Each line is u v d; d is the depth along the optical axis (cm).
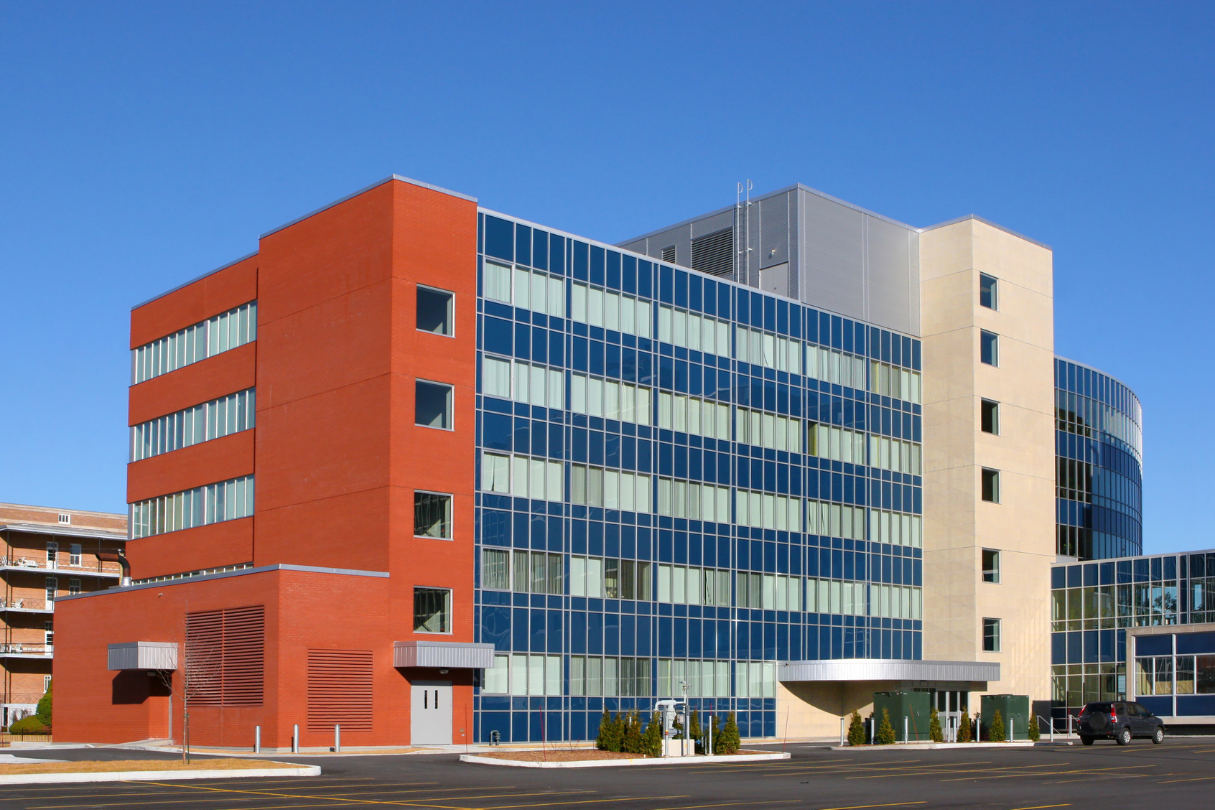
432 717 5384
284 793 3070
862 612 7312
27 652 9262
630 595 6209
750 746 5934
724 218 7688
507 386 5853
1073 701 7688
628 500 6272
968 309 7681
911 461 7725
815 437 7219
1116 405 9150
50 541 9712
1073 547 8381
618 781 3538
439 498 5538
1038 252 8162
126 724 5825
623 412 6312
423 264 5603
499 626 5669
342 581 5191
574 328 6156
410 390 5494
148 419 6994
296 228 6078
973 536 7494
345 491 5591
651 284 6544
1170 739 6325
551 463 5972
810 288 7319
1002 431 7762
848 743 5850
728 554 6688
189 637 5506
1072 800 3022
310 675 5056
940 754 5034
